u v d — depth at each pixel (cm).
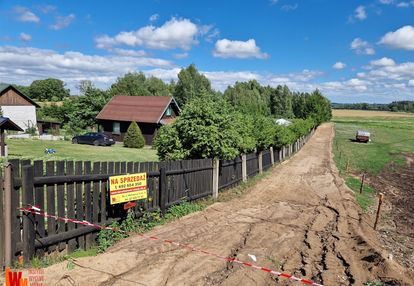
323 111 9238
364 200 1822
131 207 962
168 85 9812
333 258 895
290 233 1097
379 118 15850
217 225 1091
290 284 723
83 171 813
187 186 1270
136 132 4116
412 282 816
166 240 900
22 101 5359
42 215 715
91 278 652
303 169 2816
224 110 1480
